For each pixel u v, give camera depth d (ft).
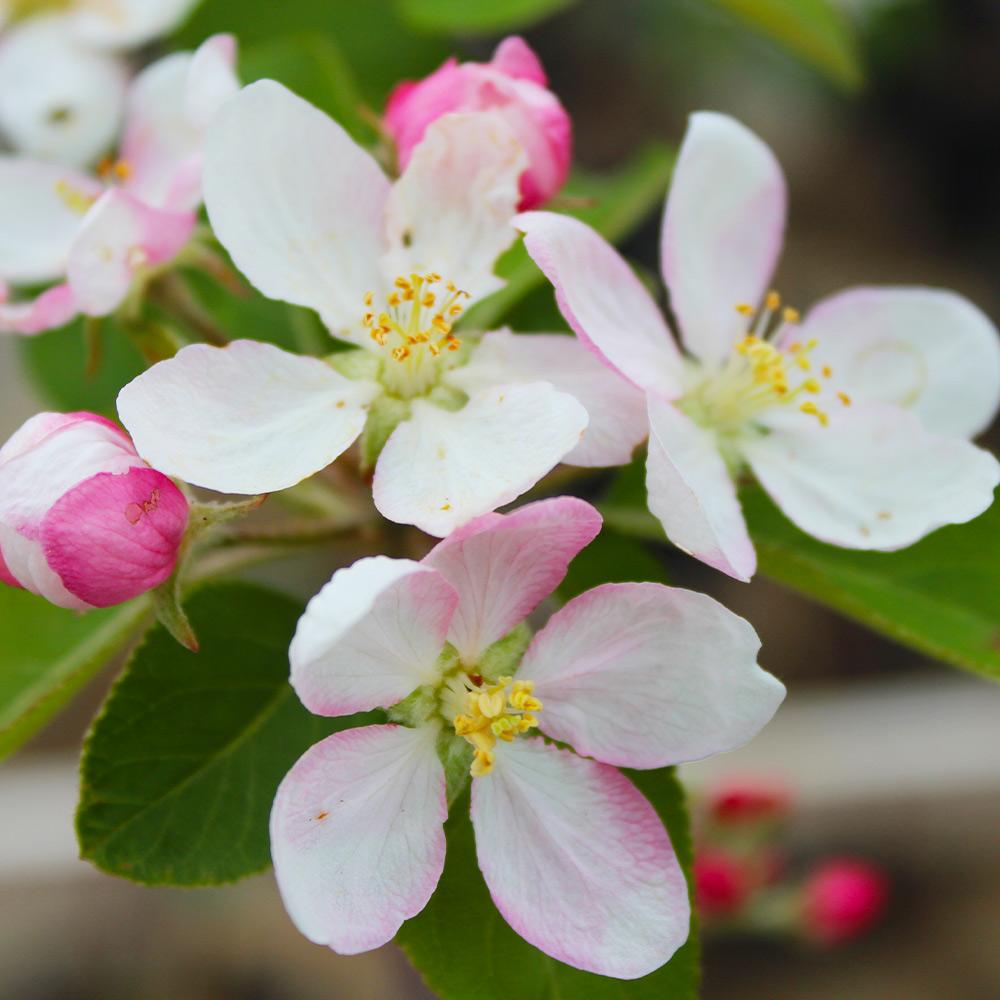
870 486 0.86
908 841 1.69
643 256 1.61
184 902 1.66
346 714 0.77
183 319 0.89
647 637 0.77
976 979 1.63
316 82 0.99
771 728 1.73
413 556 0.87
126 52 1.13
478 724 0.78
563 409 0.78
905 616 0.86
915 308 0.90
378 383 0.82
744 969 1.69
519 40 0.85
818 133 2.05
